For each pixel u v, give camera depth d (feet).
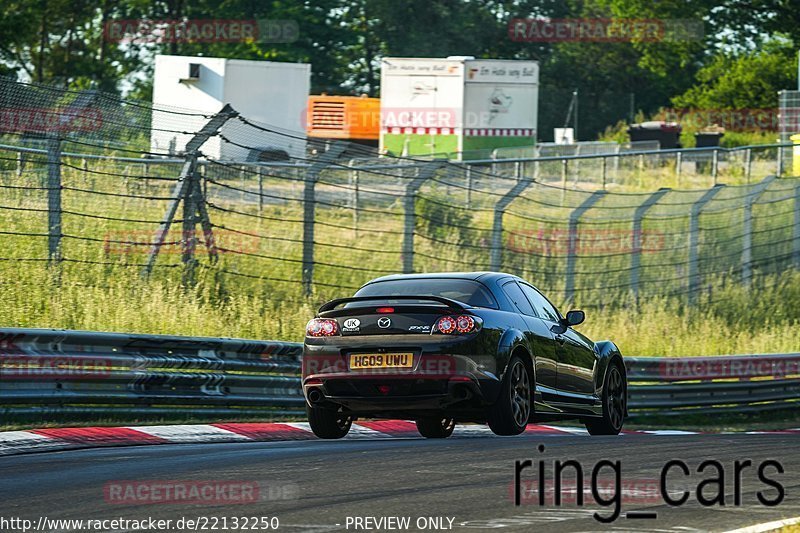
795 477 98.68
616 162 489.26
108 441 127.03
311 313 220.02
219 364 161.89
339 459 107.24
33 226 217.77
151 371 154.10
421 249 271.90
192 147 206.49
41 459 108.27
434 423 154.10
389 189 286.66
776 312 301.43
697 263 285.84
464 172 262.06
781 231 353.92
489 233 292.20
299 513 78.59
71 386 144.46
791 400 240.73
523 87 504.43
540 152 502.38
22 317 191.42
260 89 472.44
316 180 218.38
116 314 196.34
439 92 499.10
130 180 244.22
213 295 220.84
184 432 137.08
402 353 127.24
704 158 475.72
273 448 119.96
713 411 221.46
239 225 256.32
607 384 155.43
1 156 219.00
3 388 136.46
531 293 145.79
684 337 265.34
